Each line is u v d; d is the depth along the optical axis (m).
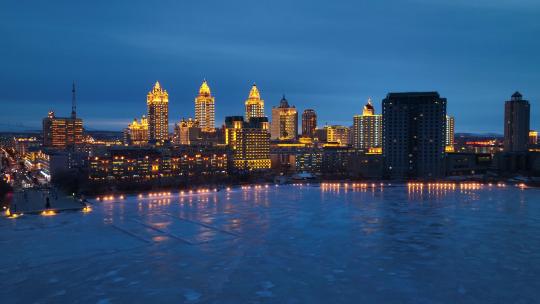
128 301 113.69
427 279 126.44
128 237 177.88
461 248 157.75
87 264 142.75
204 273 133.62
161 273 134.00
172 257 150.00
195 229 192.25
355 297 113.81
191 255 152.25
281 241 170.50
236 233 184.25
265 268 137.62
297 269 136.50
